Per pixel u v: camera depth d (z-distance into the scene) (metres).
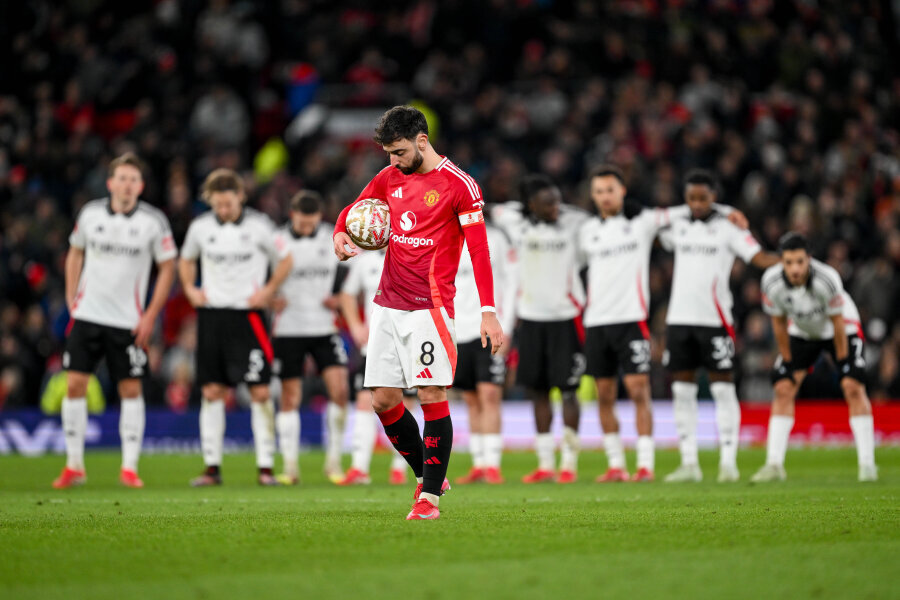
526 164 75.62
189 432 56.25
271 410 35.84
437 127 80.94
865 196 71.75
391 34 88.19
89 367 33.56
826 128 76.75
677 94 78.06
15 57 83.50
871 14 87.75
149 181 70.25
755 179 70.00
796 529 18.09
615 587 12.85
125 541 16.72
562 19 88.56
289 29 90.62
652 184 68.56
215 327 35.19
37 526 18.97
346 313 37.19
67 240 66.81
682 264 35.38
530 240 36.97
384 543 16.36
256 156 84.50
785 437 34.34
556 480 37.16
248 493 29.88
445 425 19.83
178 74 82.62
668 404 58.47
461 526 18.48
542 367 36.78
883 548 15.84
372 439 36.72
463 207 19.39
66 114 81.25
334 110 85.88
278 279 35.66
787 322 34.19
